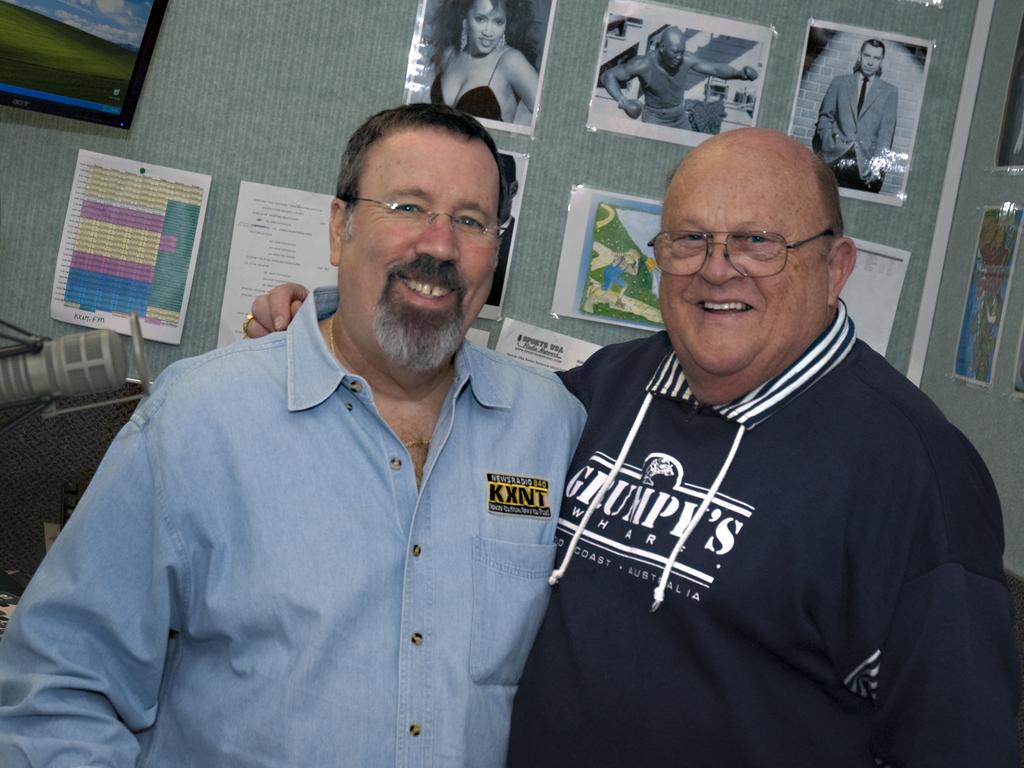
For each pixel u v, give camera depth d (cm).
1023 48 112
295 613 81
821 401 86
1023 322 105
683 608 83
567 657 88
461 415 94
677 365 95
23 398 60
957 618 77
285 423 86
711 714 82
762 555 82
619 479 92
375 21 121
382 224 87
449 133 89
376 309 87
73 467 121
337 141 122
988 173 117
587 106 123
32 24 116
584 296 125
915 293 126
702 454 88
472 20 121
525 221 124
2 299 123
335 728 81
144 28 118
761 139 89
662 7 121
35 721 80
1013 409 106
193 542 83
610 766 84
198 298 124
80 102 119
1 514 120
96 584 83
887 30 123
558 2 121
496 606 88
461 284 88
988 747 74
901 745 79
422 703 83
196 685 84
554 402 100
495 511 91
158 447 83
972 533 80
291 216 123
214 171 122
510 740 90
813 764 82
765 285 85
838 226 89
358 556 84
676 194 89
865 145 124
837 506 82
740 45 122
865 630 81
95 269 122
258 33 121
